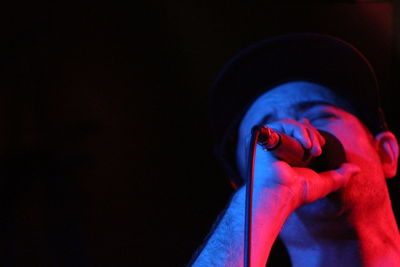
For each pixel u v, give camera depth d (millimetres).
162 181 2248
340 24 2148
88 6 2287
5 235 2031
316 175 963
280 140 843
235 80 1429
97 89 2324
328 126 1164
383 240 1074
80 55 2316
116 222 2174
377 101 1340
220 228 961
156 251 2162
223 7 2275
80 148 2225
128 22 2312
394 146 1290
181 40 2303
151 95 2314
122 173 2236
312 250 1098
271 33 2248
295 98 1295
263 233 902
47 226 2098
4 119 2166
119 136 2279
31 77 2234
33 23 2221
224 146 1474
